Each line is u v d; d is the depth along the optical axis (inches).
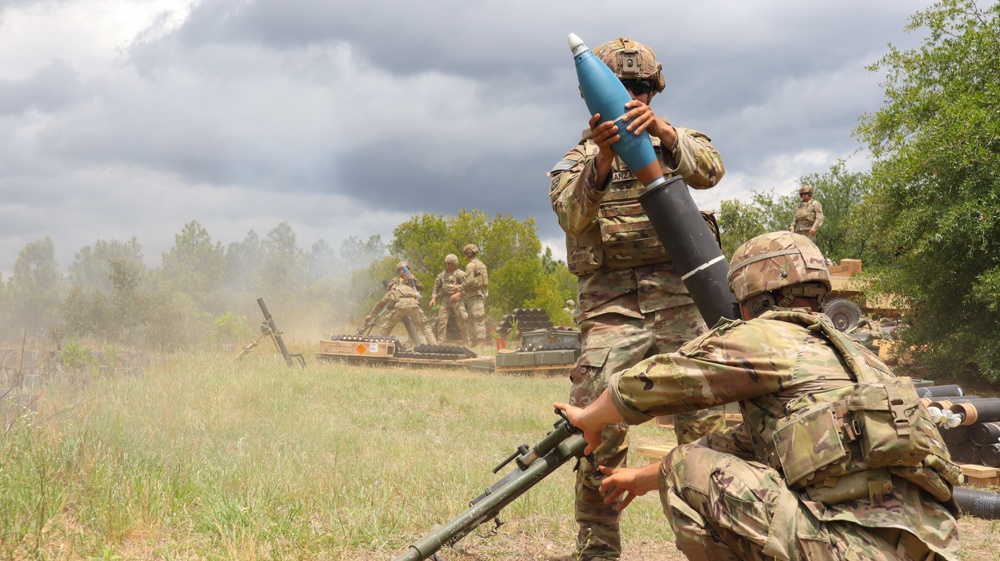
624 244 165.5
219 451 239.8
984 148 585.0
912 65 649.6
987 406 274.7
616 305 169.5
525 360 645.9
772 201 1617.9
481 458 285.4
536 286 1507.1
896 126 658.8
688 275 152.9
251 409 370.3
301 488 203.6
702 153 163.0
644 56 168.9
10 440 198.8
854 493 102.4
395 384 501.7
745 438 126.3
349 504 199.8
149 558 153.9
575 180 165.0
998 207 571.8
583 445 143.1
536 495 218.8
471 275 947.3
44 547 148.6
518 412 421.1
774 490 109.0
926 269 627.2
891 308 747.4
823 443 103.3
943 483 104.1
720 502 113.8
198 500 188.4
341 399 428.1
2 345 609.6
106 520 164.1
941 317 637.3
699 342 117.6
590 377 167.5
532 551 180.9
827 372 108.5
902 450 99.2
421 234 1585.9
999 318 610.5
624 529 202.1
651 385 118.9
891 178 633.6
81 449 202.2
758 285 121.6
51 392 312.3
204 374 442.3
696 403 116.1
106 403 298.2
